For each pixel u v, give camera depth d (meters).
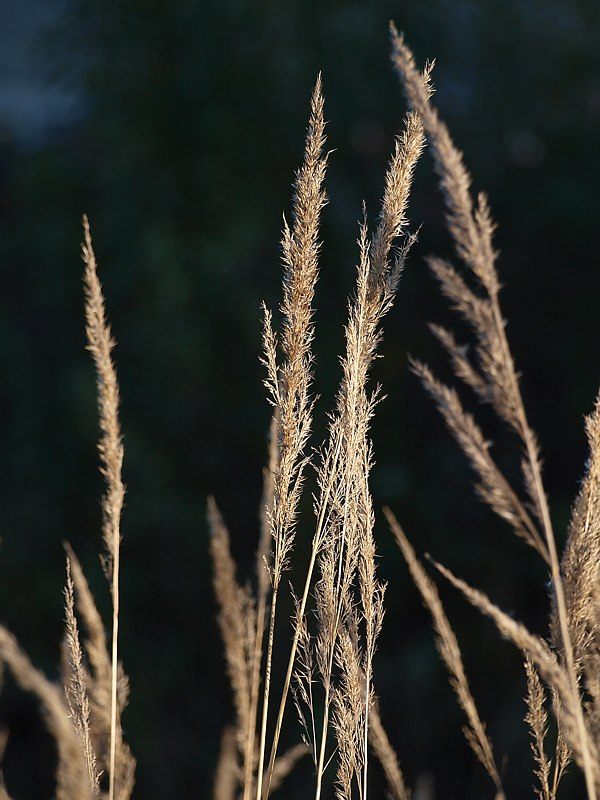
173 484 9.56
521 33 10.71
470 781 7.12
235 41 9.78
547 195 10.10
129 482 9.26
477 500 9.23
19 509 9.52
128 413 9.53
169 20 9.67
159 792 8.24
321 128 1.97
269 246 9.87
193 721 8.74
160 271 9.26
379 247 2.01
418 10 10.16
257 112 9.77
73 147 10.77
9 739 8.32
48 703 2.35
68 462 9.73
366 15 10.07
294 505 2.10
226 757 2.98
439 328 2.12
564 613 1.93
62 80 10.24
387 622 8.77
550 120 10.64
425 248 10.23
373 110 10.07
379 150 10.41
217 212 9.77
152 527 9.25
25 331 10.37
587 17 10.44
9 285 10.58
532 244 10.41
